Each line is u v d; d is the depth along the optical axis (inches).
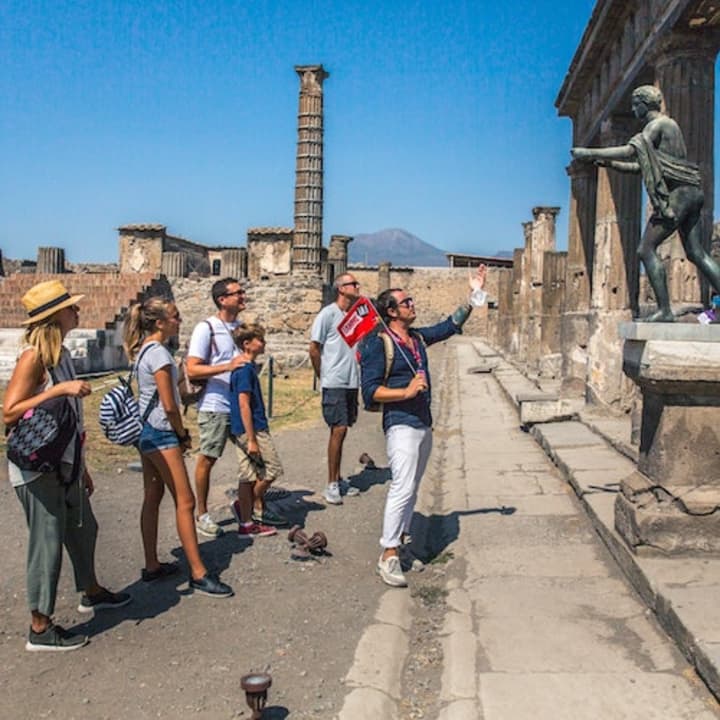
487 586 242.5
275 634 210.4
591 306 539.8
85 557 219.0
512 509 334.3
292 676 185.9
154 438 234.7
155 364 233.0
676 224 241.3
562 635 203.3
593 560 262.5
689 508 232.4
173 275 1264.8
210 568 263.4
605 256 523.2
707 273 245.0
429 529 317.1
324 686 180.9
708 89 375.6
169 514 328.2
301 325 1129.4
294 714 168.2
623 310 518.0
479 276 280.1
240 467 294.8
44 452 191.0
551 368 873.5
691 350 227.8
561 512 326.6
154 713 168.6
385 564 250.1
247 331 290.7
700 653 174.9
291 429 570.3
